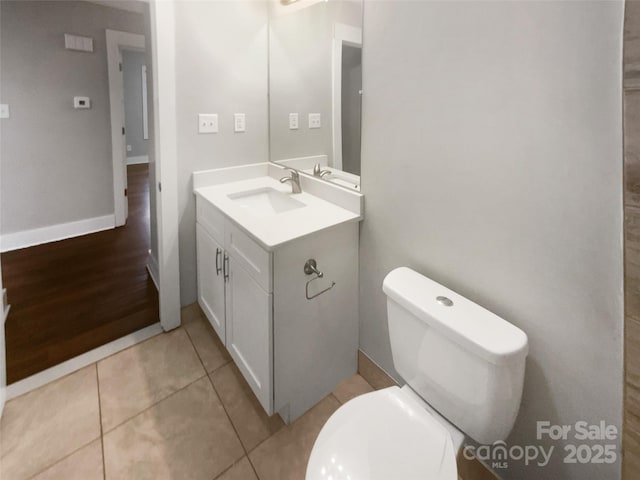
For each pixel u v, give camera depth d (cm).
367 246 149
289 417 143
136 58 677
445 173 111
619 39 70
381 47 126
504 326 93
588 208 80
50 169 310
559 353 90
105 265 278
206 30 183
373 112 134
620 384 80
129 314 215
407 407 103
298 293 133
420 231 123
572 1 76
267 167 221
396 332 113
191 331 201
